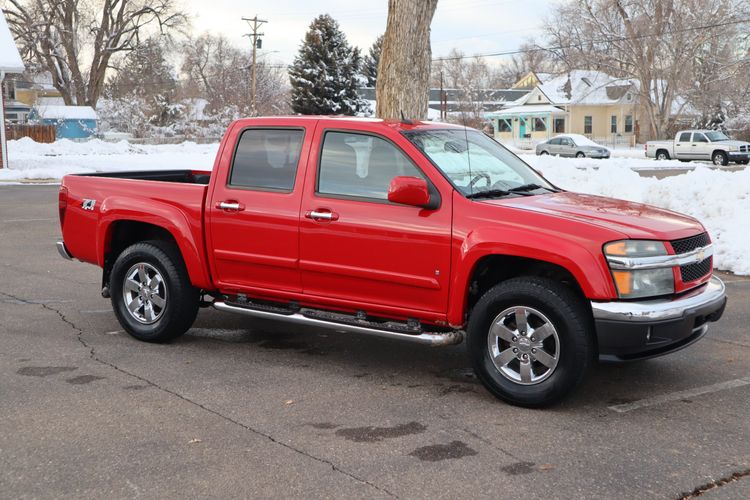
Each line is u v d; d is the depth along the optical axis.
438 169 5.54
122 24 66.31
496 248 5.16
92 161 35.03
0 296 8.54
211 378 5.76
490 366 5.29
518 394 5.16
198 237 6.40
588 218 5.19
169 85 79.81
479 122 73.12
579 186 16.12
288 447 4.46
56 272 10.04
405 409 5.15
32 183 26.12
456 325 5.46
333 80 60.16
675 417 5.04
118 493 3.88
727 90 55.84
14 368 5.94
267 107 83.94
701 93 56.53
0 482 3.98
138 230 7.11
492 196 5.63
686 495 3.91
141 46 67.50
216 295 6.68
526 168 6.55
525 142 65.12
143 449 4.41
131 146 46.25
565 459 4.34
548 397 5.07
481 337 5.30
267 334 7.14
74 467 4.16
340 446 4.49
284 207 5.99
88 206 7.01
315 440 4.58
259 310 6.26
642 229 5.11
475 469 4.20
